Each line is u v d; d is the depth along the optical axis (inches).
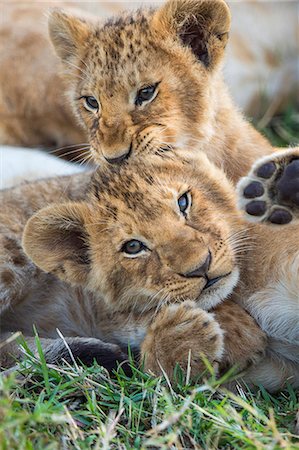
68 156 591.5
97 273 375.6
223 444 305.6
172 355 341.4
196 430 306.5
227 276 354.3
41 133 596.4
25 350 354.6
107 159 421.1
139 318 376.5
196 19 450.6
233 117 474.0
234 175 457.4
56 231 378.0
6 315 416.8
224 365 348.8
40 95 586.6
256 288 361.7
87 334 410.0
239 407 332.8
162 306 355.3
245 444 299.1
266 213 343.6
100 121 433.4
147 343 349.4
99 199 374.9
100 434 298.5
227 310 357.7
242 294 364.2
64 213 375.6
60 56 490.0
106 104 435.5
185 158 382.3
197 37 453.7
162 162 378.3
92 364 361.1
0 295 399.2
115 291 373.4
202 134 447.5
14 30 605.0
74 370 342.0
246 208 345.7
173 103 437.4
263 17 674.2
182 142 437.7
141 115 429.7
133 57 439.8
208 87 452.4
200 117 447.2
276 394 357.7
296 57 681.6
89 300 401.4
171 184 363.9
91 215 372.5
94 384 335.6
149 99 434.3
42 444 292.2
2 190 442.3
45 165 540.1
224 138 460.8
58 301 415.8
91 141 444.8
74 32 470.6
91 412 317.1
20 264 404.8
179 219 355.9
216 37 451.8
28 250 374.6
